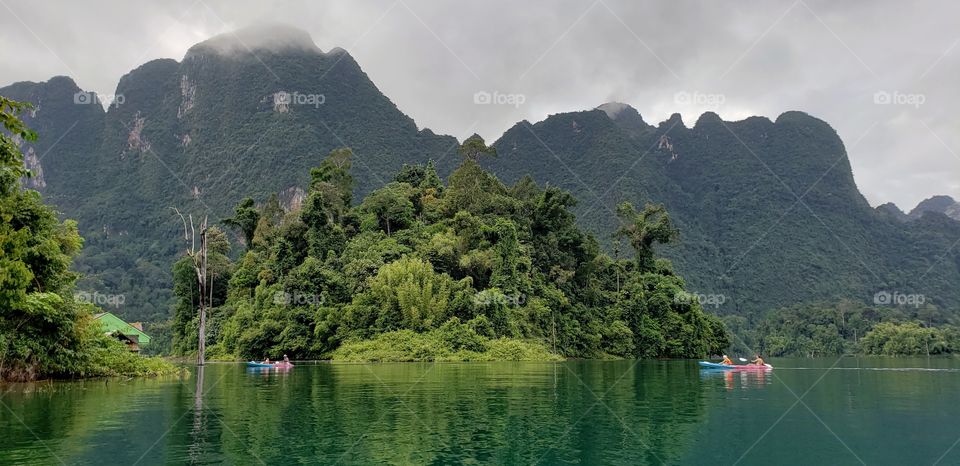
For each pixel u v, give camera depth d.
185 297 78.88
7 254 22.98
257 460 11.50
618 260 81.12
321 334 57.72
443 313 57.69
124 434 14.02
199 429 14.71
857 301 144.00
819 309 132.88
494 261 61.56
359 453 12.16
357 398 21.70
